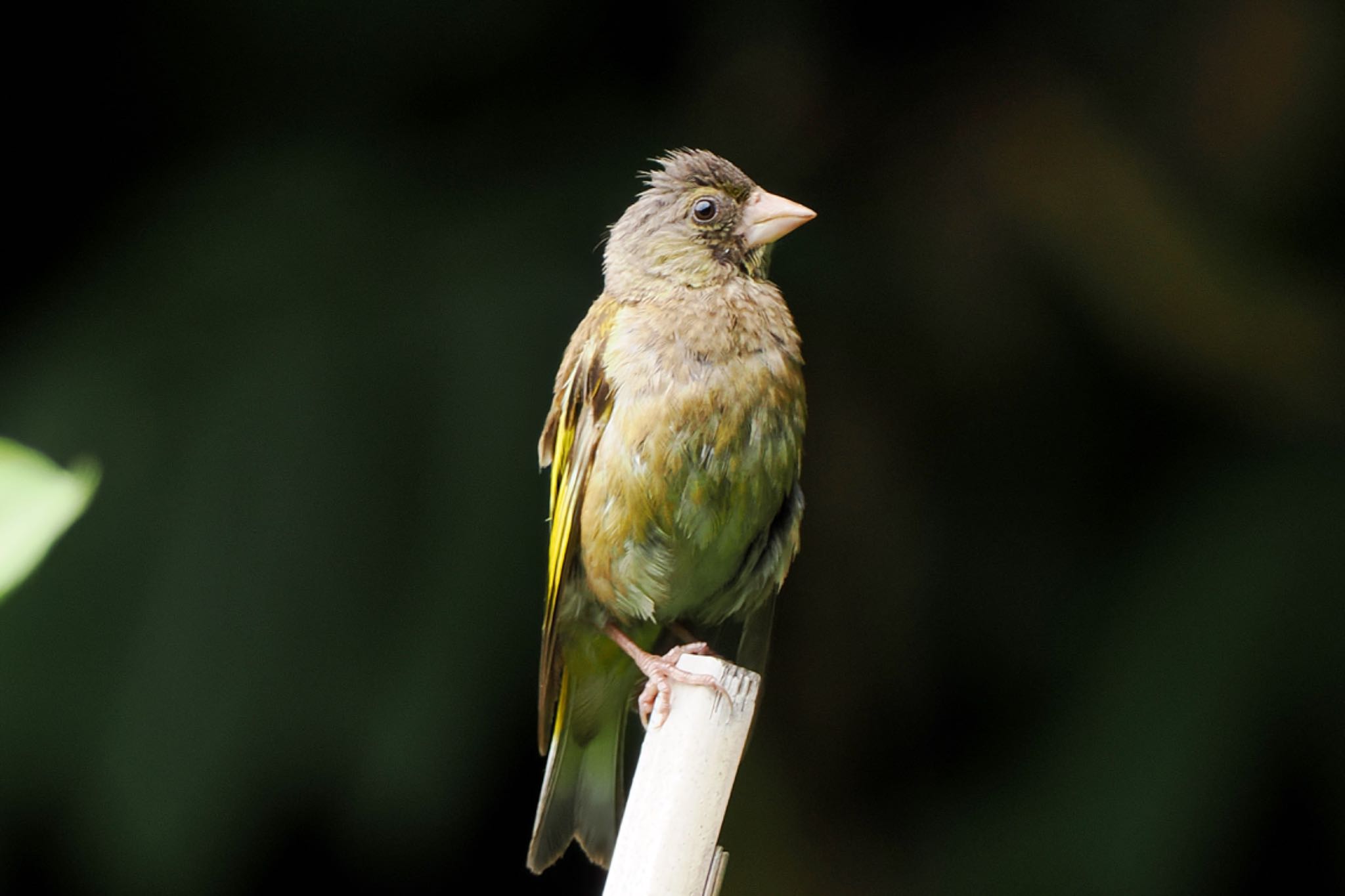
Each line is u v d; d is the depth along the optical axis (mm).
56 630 8625
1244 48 11414
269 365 9203
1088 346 11359
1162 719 9414
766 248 7770
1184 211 11328
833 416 10617
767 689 10633
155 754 8539
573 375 7551
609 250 7938
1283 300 11203
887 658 10594
